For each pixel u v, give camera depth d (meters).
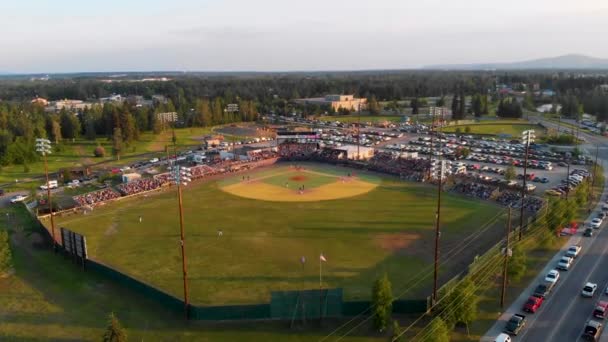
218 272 75.50
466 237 89.56
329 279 72.19
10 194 134.62
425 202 114.94
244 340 55.34
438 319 51.22
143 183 134.25
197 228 97.94
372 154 175.12
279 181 141.88
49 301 66.38
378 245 86.50
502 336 52.91
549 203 97.38
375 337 55.50
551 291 66.06
